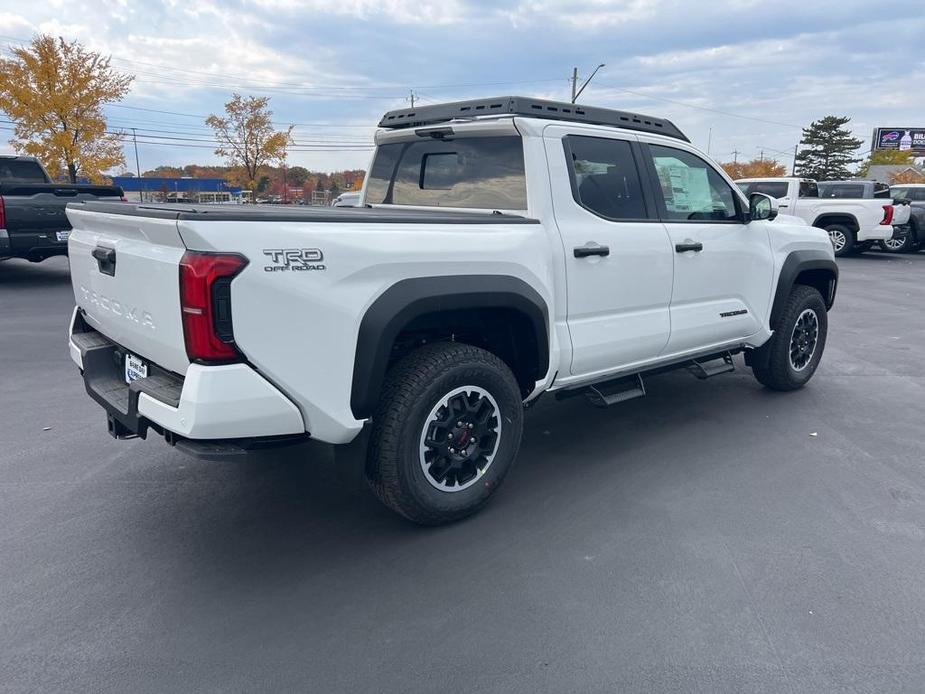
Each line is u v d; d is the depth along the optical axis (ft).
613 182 14.16
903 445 15.74
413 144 15.07
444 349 11.47
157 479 13.84
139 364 11.12
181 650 8.82
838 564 10.79
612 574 10.52
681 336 15.56
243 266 8.95
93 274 11.73
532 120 12.78
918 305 35.63
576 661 8.63
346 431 10.33
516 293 11.75
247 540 11.53
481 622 9.39
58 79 73.31
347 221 10.03
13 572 10.52
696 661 8.63
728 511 12.53
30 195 35.45
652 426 16.93
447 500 11.65
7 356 23.21
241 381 9.20
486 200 13.56
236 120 106.93
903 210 60.39
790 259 18.31
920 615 9.54
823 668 8.51
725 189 16.88
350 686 8.21
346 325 9.97
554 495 13.15
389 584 10.27
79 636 9.07
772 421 17.31
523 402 13.39
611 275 13.75
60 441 15.78
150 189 195.31
